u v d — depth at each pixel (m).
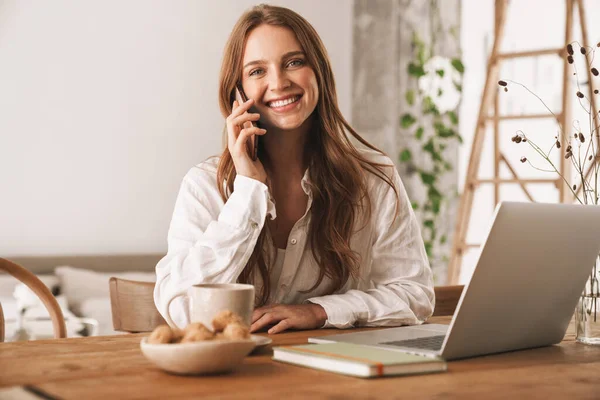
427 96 4.97
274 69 1.69
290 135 1.78
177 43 4.90
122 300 1.66
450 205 5.14
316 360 1.06
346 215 1.79
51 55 4.58
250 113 1.71
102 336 1.38
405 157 5.06
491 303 1.14
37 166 4.55
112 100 4.73
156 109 4.85
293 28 1.71
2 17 4.46
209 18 4.99
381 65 5.24
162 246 4.89
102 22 4.70
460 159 5.17
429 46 5.11
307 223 1.78
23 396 0.86
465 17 5.09
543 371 1.09
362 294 1.62
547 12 4.57
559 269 1.24
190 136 4.96
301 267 1.78
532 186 4.61
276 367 1.07
